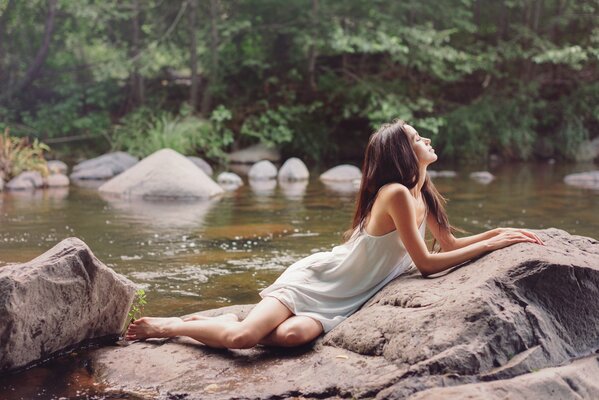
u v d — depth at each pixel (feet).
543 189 36.14
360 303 11.51
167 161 33.27
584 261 10.70
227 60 55.42
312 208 29.01
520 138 55.98
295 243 21.24
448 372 9.00
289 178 41.37
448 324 9.52
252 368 10.29
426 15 56.13
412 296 10.52
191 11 52.65
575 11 60.03
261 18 55.52
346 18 52.39
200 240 21.61
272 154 52.11
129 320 13.23
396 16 54.34
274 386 9.59
